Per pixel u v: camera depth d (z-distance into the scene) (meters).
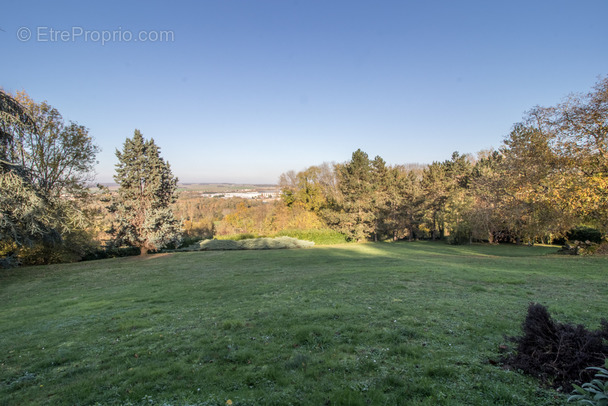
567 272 11.48
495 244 34.28
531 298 7.58
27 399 4.00
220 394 3.75
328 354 4.73
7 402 3.95
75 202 23.52
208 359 4.83
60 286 14.39
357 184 42.75
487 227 27.53
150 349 5.45
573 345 3.66
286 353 4.89
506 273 11.45
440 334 5.30
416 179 49.31
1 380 4.65
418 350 4.67
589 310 6.30
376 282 10.32
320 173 55.88
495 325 5.60
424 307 6.94
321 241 40.88
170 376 4.36
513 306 6.85
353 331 5.64
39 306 10.16
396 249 30.58
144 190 27.28
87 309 9.09
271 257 24.31
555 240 32.50
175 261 23.38
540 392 3.37
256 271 16.33
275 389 3.81
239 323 6.47
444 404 3.27
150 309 8.51
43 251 24.14
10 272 18.81
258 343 5.35
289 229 43.03
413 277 10.95
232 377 4.18
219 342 5.52
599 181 15.01
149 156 27.61
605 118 15.46
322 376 4.06
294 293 9.39
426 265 14.69
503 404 3.22
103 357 5.26
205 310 8.02
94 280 15.81
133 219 26.84
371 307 7.16
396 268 13.57
